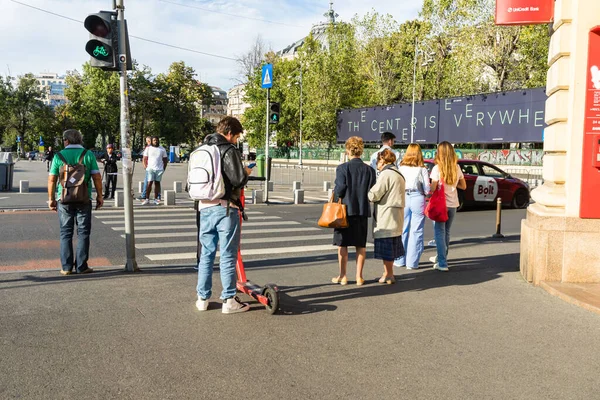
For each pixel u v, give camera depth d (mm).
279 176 34531
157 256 8102
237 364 3826
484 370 3779
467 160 16047
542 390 3469
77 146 6664
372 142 46906
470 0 38500
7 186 19406
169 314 5000
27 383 3459
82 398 3260
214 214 4922
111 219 12242
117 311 5070
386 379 3604
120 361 3852
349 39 56031
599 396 3393
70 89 79188
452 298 5703
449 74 43000
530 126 33125
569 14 5949
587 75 5859
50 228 10508
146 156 15398
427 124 40750
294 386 3471
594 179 5902
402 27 49094
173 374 3635
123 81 6656
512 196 16438
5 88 86500
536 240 6223
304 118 59000
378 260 7965
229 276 5008
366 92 56219
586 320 4945
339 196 6113
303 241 9680
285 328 4637
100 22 6480
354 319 4922
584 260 6055
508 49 37719
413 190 7227
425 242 9812
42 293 5684
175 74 81000
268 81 15984
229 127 4980
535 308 5324
